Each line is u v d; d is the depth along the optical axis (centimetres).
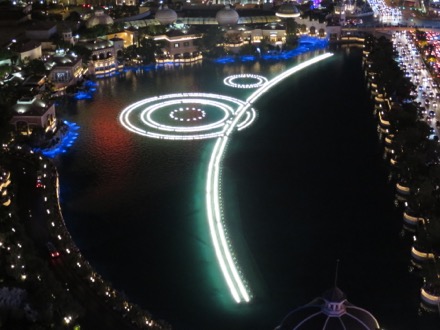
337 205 19225
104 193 19762
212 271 15875
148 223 18050
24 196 18838
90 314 13762
